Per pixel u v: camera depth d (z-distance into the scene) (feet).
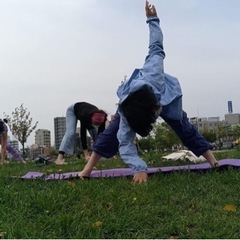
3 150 32.01
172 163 20.26
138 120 12.97
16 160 37.35
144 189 11.67
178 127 15.48
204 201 10.43
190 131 15.58
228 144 140.87
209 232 7.97
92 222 8.59
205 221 8.59
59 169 21.35
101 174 15.83
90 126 26.40
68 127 27.02
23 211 9.67
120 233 8.23
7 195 11.11
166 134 131.23
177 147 133.69
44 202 10.02
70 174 16.06
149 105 12.96
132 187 12.12
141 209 9.59
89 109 25.95
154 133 132.77
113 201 10.27
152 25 15.12
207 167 15.46
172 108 14.92
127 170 17.72
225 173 13.84
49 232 8.28
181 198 10.68
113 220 8.80
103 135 15.28
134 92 13.25
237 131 158.71
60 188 11.66
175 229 8.31
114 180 13.84
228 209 9.55
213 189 11.68
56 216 9.13
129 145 13.84
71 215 8.94
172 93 14.90
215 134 174.40
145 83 13.37
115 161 25.38
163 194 11.05
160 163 20.66
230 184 12.36
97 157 15.28
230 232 7.93
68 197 10.62
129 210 9.43
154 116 13.17
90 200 10.45
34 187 12.95
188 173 14.26
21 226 8.44
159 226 8.53
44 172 18.75
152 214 9.20
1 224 8.63
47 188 12.21
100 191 11.38
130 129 13.80
